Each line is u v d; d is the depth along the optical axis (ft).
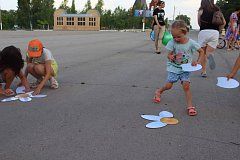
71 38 74.38
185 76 15.99
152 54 40.37
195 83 22.43
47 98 17.44
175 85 21.20
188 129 13.26
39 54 18.63
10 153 10.80
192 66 15.56
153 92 19.31
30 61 19.35
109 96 18.15
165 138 12.26
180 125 13.71
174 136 12.48
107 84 21.30
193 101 17.54
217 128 13.46
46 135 12.32
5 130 12.78
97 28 215.92
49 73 18.83
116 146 11.46
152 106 16.40
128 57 36.68
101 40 69.56
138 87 20.58
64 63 30.63
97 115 14.75
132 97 18.06
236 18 49.96
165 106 16.46
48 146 11.36
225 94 19.27
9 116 14.42
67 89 19.62
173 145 11.66
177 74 16.20
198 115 15.14
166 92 19.29
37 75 19.70
